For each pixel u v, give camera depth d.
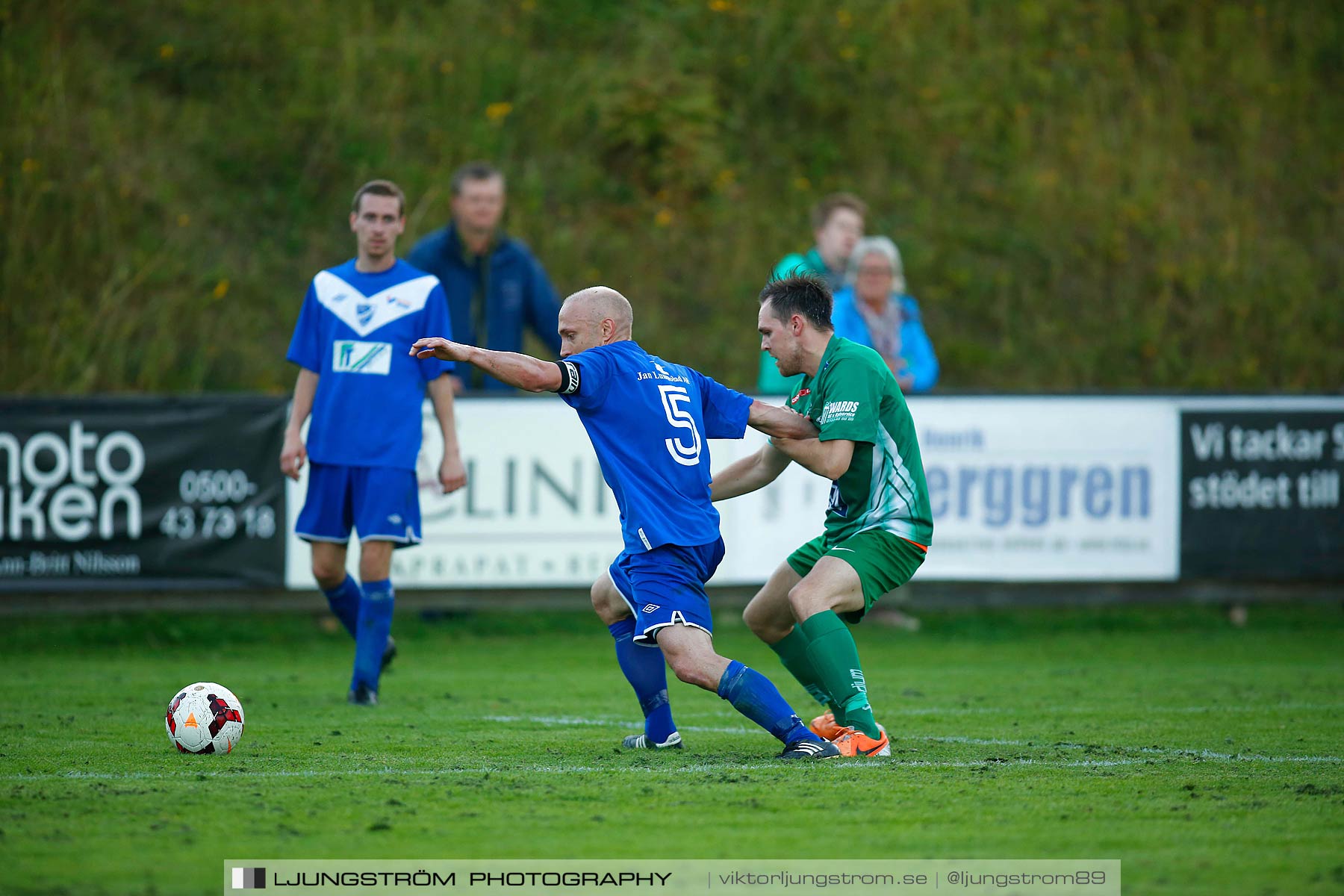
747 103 58.38
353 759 18.27
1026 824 14.05
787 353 19.41
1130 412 36.94
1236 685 28.41
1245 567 37.50
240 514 34.16
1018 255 55.56
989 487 36.41
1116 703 25.64
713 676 17.72
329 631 37.03
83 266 46.88
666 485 18.06
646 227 53.62
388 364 25.00
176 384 44.97
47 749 19.19
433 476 34.75
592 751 19.16
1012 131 59.50
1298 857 12.79
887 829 13.83
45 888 11.58
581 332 18.97
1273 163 61.34
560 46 58.56
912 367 37.94
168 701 25.16
